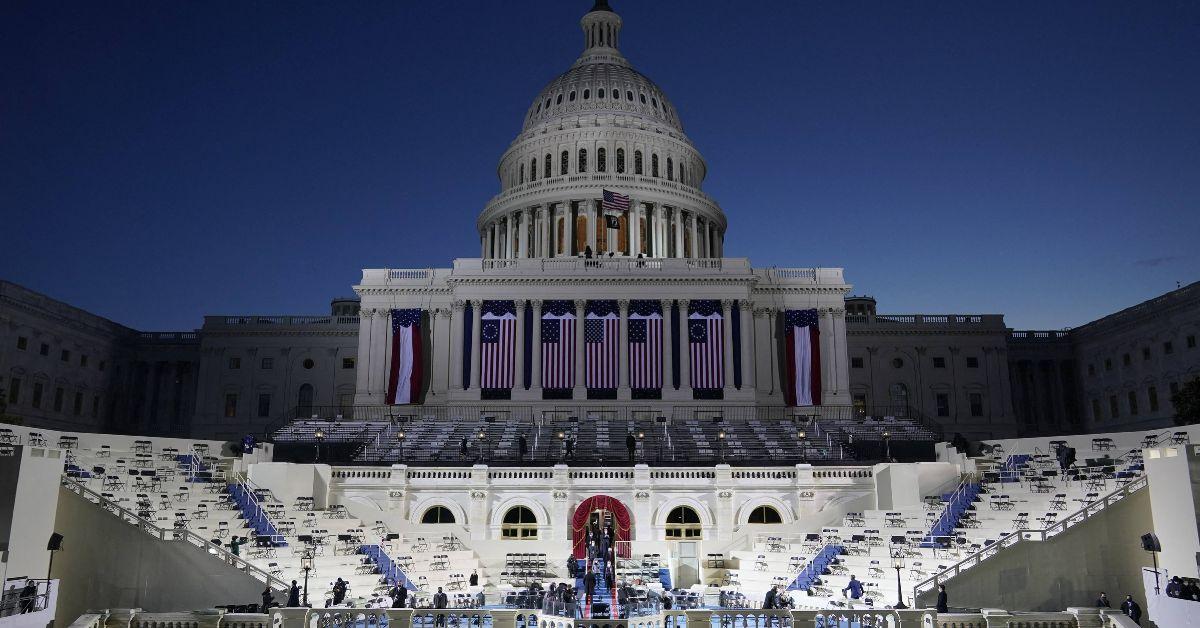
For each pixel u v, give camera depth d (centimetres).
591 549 5059
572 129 12106
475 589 5062
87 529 3906
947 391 11494
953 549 4834
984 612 3347
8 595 3334
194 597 4066
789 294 9494
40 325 9906
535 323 9081
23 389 9544
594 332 9088
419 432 7738
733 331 9219
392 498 6156
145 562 4019
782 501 6238
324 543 5219
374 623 3319
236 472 6075
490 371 9000
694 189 12050
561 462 6488
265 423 11394
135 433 11719
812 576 4950
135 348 11862
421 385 9200
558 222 11631
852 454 6931
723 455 6806
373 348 9394
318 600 4294
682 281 9181
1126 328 10444
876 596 4409
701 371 9012
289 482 5944
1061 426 11469
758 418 9000
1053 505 5131
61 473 3816
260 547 4828
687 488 6219
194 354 11944
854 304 13775
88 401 10925
